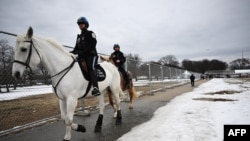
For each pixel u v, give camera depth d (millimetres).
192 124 5480
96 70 4906
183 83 33125
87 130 5297
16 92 5543
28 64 3664
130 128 5422
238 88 17578
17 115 7211
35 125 5734
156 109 8328
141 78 13562
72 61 4254
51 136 4824
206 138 4340
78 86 4230
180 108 8117
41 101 10586
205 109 7621
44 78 6164
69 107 4031
